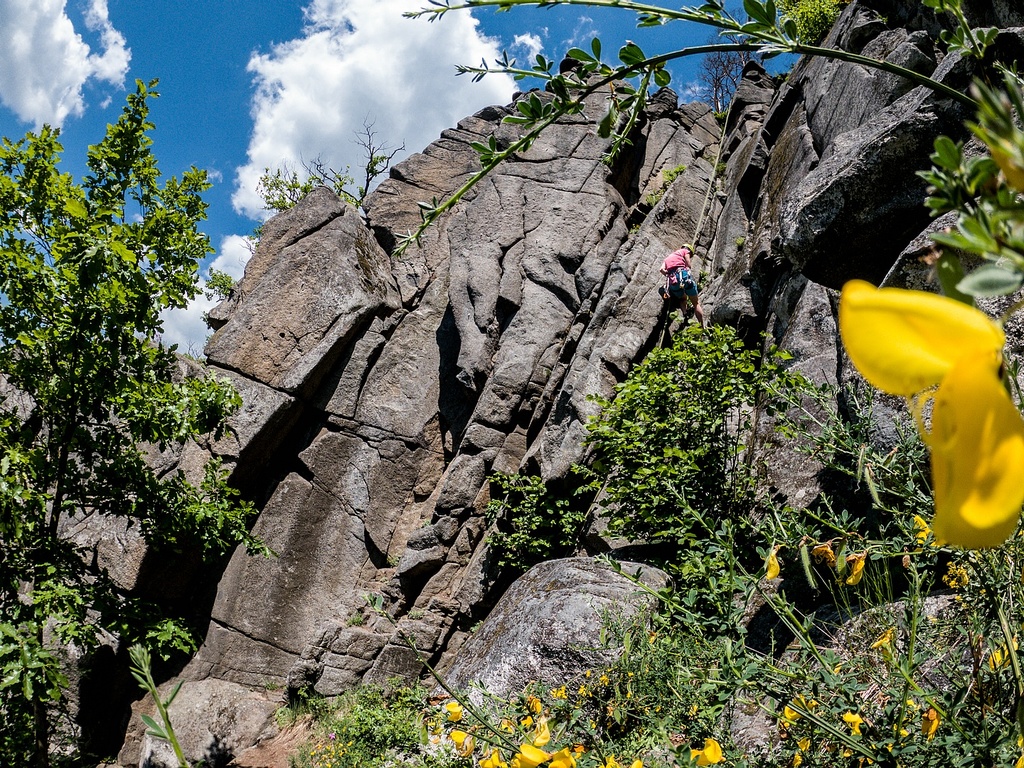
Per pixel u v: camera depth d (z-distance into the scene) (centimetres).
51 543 695
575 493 1023
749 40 92
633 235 1346
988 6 652
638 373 809
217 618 1148
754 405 729
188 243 757
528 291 1302
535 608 610
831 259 570
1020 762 122
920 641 180
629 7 99
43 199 710
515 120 113
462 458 1195
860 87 963
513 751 185
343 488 1248
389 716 591
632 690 216
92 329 691
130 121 749
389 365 1325
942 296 41
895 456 185
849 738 146
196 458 1172
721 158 1564
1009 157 36
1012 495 32
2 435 696
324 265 1324
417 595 1148
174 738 75
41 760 658
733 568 166
